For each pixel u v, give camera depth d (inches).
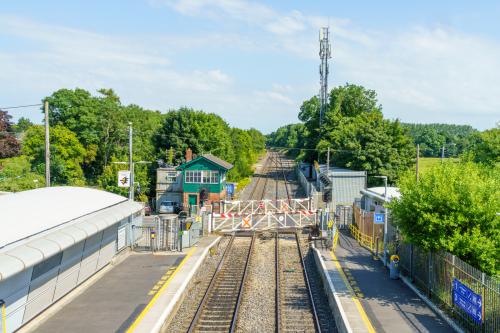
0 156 2240.4
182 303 789.2
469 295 604.7
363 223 1264.8
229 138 3110.2
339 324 670.5
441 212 716.7
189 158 2129.7
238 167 3019.2
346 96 3326.8
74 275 797.9
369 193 1454.2
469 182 714.2
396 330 615.5
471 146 1668.3
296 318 723.4
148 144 2945.4
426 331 613.0
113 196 1074.7
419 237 737.0
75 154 2667.3
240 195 2372.0
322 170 2250.2
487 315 561.0
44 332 618.5
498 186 733.3
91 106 2940.5
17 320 611.2
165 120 2600.9
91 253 872.3
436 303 722.2
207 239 1317.7
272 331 668.1
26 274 627.2
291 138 6904.5
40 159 2509.8
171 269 949.8
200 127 2571.4
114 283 848.9
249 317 724.0
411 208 743.7
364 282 848.9
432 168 790.5
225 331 661.3
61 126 2760.8
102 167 2906.0
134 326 633.0
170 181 2066.9
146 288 816.3
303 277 979.3
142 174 2023.9
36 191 920.3
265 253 1201.4
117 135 2918.3
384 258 989.2
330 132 2896.2
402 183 817.5
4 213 711.1
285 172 3752.5
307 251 1226.6
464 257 699.4
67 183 2491.4
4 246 594.6
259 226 1531.7
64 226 751.1
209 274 985.5
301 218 1619.1
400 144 2249.0
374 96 3361.2
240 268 1035.3
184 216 1306.6
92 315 681.6
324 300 824.3
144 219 1720.0
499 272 674.2
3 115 2316.7
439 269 724.7
